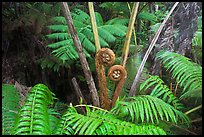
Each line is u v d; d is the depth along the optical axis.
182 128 0.99
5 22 1.85
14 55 1.93
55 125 0.94
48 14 1.84
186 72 1.04
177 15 1.21
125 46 1.10
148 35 1.74
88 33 1.54
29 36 1.89
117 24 1.60
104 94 1.07
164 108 0.89
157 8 2.17
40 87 0.93
